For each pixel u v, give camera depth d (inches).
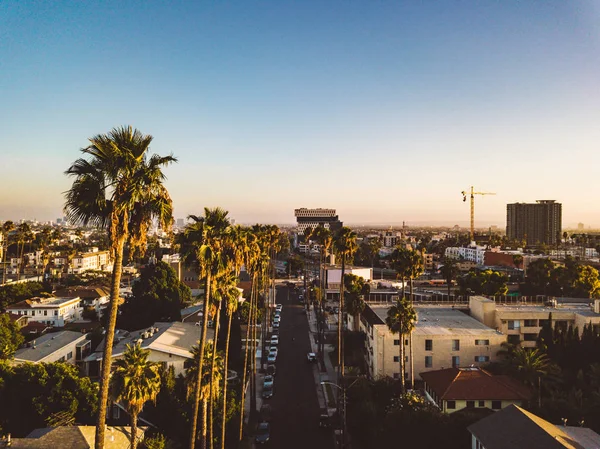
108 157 829.8
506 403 2010.3
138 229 871.1
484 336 2509.8
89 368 2422.5
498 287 4148.6
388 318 2212.1
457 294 4539.9
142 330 2910.9
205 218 1472.7
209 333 2760.8
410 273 2871.6
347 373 2728.8
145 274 3818.9
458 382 2092.8
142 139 873.5
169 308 3528.5
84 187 826.8
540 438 1327.5
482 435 1465.3
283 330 4040.4
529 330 2856.8
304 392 2534.5
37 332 3329.2
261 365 2933.1
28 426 1700.3
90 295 4389.8
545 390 2134.6
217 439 1736.0
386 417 1801.2
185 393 1905.8
